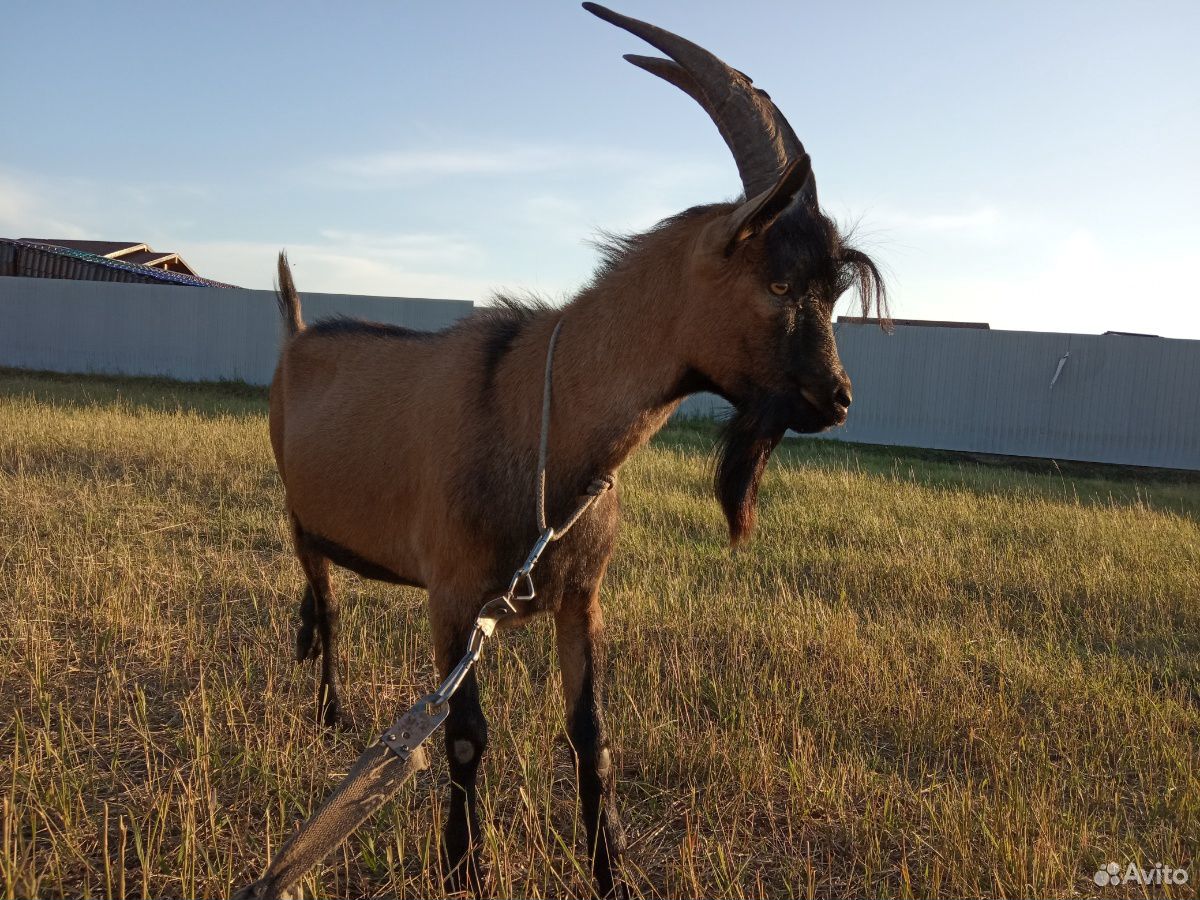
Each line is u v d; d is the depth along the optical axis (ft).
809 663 18.19
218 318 83.82
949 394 76.02
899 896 10.95
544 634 18.60
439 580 11.14
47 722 12.98
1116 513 36.22
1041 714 16.72
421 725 8.41
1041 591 24.62
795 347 9.96
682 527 29.78
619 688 16.24
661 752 13.98
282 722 14.12
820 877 11.41
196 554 23.30
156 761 12.98
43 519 25.11
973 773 14.42
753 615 20.42
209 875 10.16
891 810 12.74
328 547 14.19
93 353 86.22
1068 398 73.51
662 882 11.22
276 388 16.43
